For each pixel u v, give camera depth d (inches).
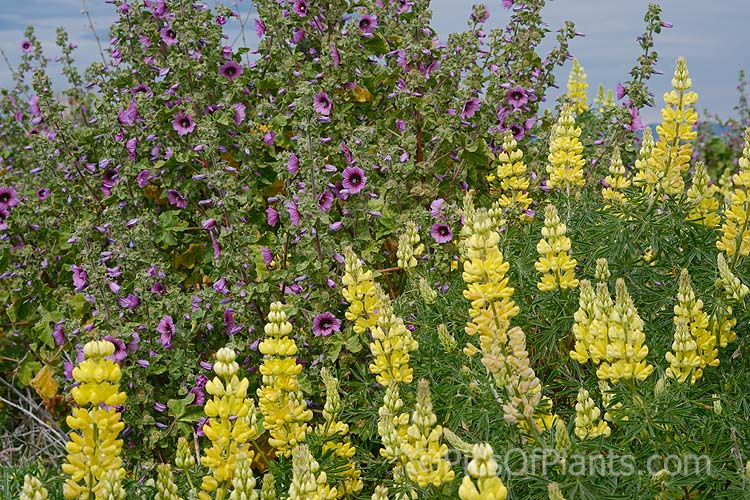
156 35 238.4
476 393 130.8
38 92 230.2
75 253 235.9
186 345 187.9
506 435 117.9
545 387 143.3
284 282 186.2
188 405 184.2
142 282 188.1
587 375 148.6
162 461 184.4
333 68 224.7
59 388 229.5
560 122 197.8
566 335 146.3
